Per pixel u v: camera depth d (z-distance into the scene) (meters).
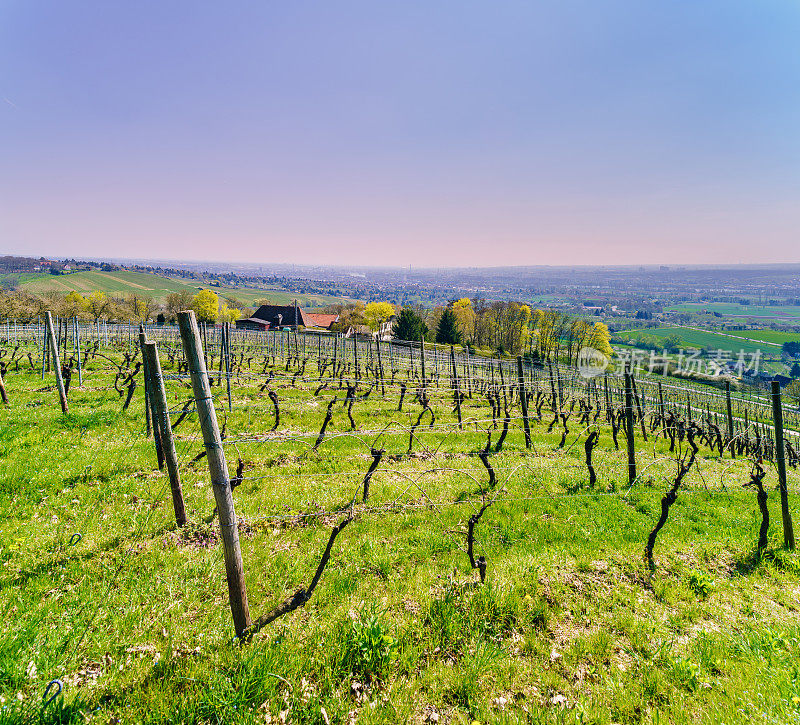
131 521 8.59
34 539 7.68
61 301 84.69
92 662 5.39
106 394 19.47
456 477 12.70
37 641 5.47
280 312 132.88
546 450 17.14
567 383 30.02
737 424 29.91
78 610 6.12
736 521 11.25
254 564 7.64
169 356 32.59
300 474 12.02
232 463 12.30
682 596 7.71
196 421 16.62
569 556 8.73
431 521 9.79
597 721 5.05
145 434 13.92
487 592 6.96
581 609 7.10
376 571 7.79
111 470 10.86
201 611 6.45
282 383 25.97
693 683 5.66
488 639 6.31
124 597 6.50
